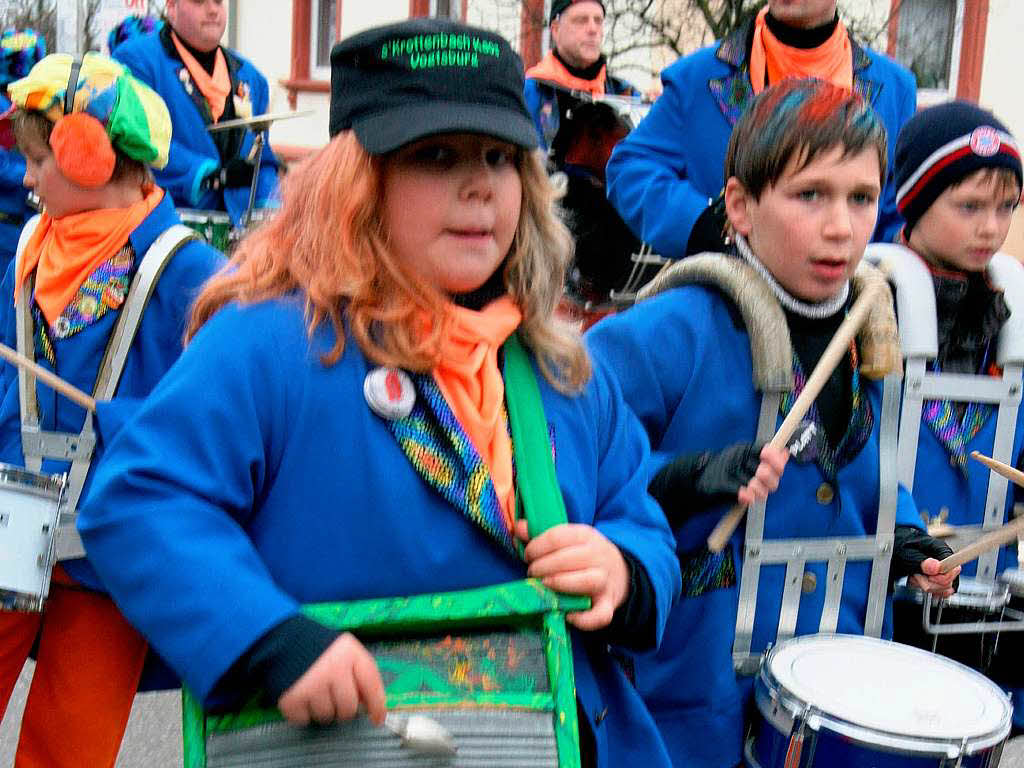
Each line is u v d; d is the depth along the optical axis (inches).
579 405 60.5
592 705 57.6
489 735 49.9
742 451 72.1
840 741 66.0
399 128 52.7
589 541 54.8
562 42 219.0
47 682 83.7
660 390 76.0
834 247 73.9
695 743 74.3
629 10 341.1
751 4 305.0
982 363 91.6
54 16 404.2
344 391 53.2
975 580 89.0
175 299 87.0
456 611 52.0
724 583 75.4
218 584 48.6
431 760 48.5
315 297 53.6
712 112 120.2
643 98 228.5
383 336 54.1
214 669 47.5
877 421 80.2
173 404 52.2
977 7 350.0
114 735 83.0
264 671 47.4
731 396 76.3
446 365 55.1
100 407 82.7
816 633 79.0
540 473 56.0
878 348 77.6
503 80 55.2
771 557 76.2
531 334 59.0
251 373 52.7
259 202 182.2
